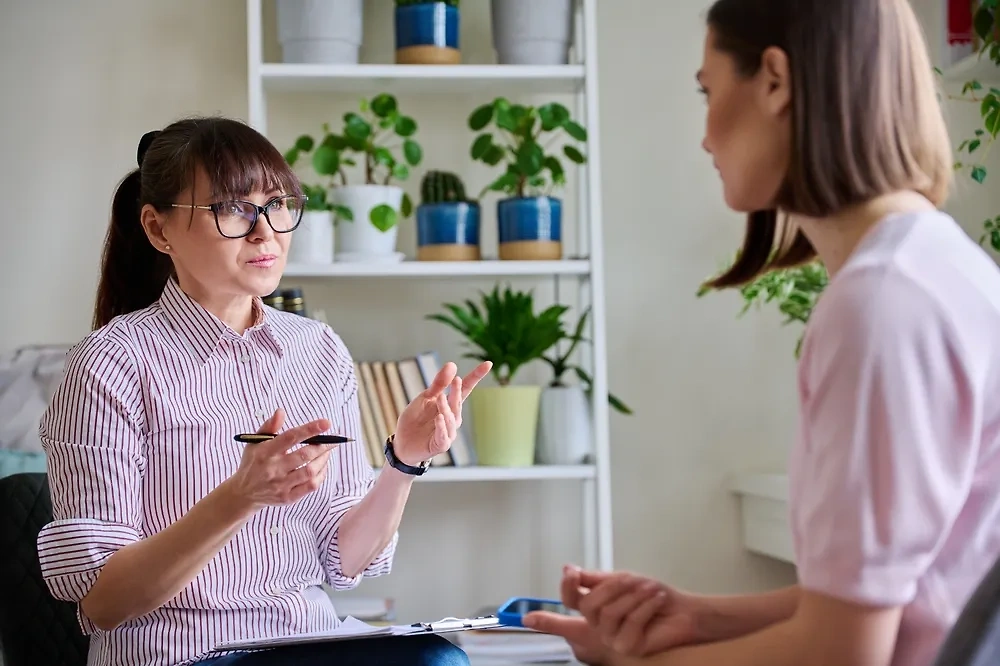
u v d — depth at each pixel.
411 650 1.35
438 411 1.54
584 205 2.49
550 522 2.52
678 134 2.57
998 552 0.81
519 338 2.24
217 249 1.48
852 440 0.77
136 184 1.65
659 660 0.91
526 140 2.26
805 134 0.86
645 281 2.56
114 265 1.68
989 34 2.21
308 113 2.50
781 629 0.81
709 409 2.56
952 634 0.74
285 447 1.25
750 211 0.95
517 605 1.26
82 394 1.44
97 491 1.42
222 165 1.48
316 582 1.60
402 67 2.23
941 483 0.76
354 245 2.23
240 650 1.36
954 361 0.78
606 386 2.41
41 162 2.47
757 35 0.89
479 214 2.30
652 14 2.58
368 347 2.51
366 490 1.70
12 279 2.45
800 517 0.81
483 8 2.54
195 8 2.50
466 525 2.51
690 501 2.54
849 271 0.81
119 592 1.33
